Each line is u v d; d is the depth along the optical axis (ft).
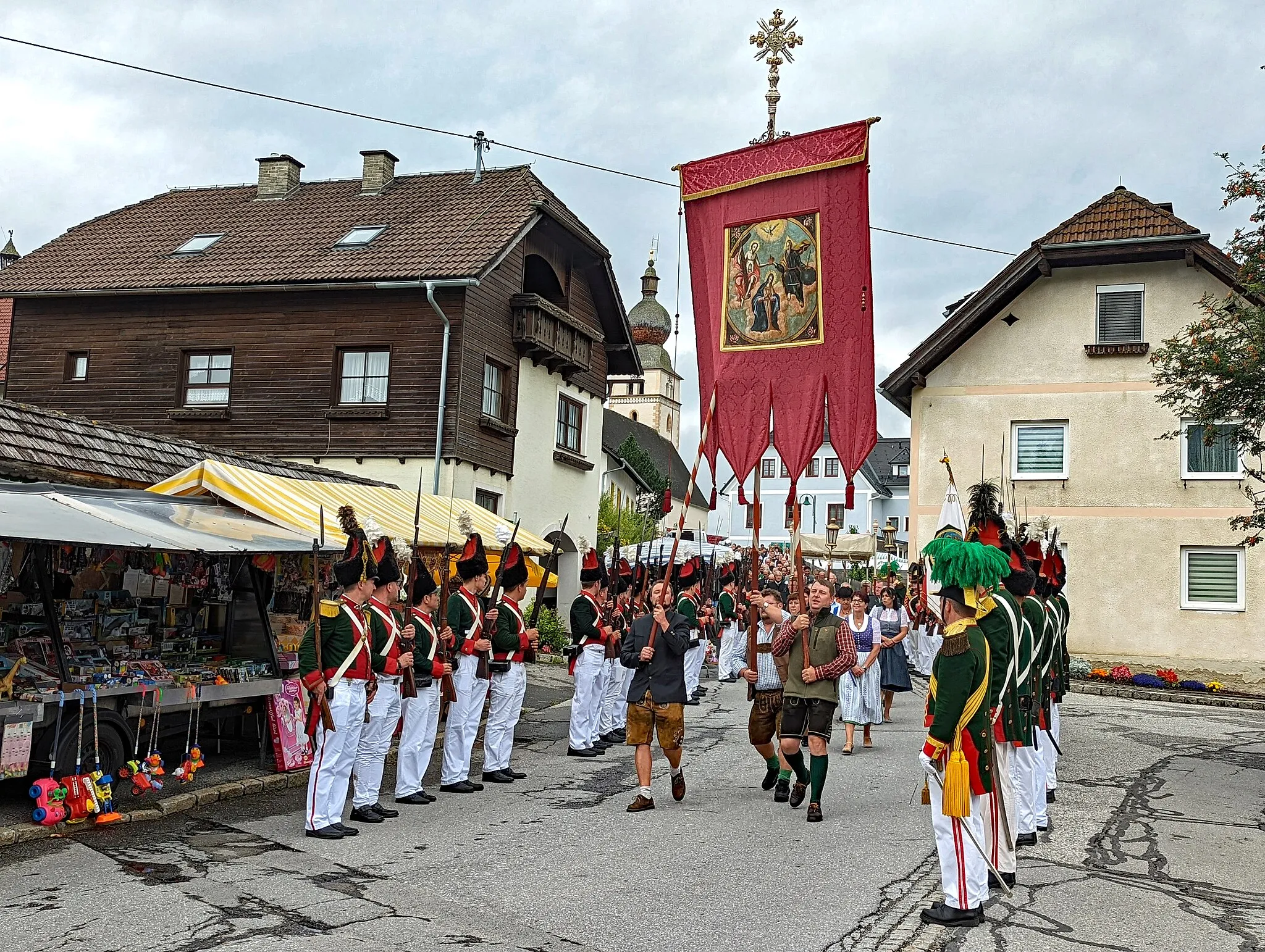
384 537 29.04
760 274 34.91
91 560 31.42
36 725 26.20
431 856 23.85
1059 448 75.41
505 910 19.74
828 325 33.76
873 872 22.80
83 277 72.90
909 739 43.32
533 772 36.09
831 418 33.47
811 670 28.12
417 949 17.48
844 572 122.62
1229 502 70.74
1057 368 75.41
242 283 68.44
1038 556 29.63
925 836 26.32
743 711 53.06
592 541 88.07
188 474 38.29
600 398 89.35
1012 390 76.28
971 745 19.45
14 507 26.73
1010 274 74.69
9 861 22.47
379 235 73.31
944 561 19.47
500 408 73.15
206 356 71.41
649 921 19.19
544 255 77.97
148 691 29.01
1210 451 71.67
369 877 21.89
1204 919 20.11
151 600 34.09
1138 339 73.82
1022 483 75.20
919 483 77.77
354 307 68.64
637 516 107.96
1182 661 70.95
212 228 78.84
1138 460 73.00
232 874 21.91
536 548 52.37
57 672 27.35
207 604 35.81
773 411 34.30
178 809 27.99
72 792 25.43
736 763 37.65
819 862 23.58
